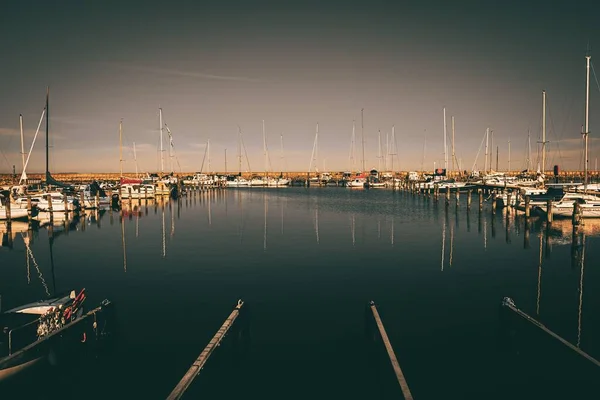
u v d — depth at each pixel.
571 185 49.62
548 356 9.34
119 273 18.58
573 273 18.03
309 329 12.05
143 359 10.39
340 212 44.38
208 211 46.16
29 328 10.12
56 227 34.12
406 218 38.53
